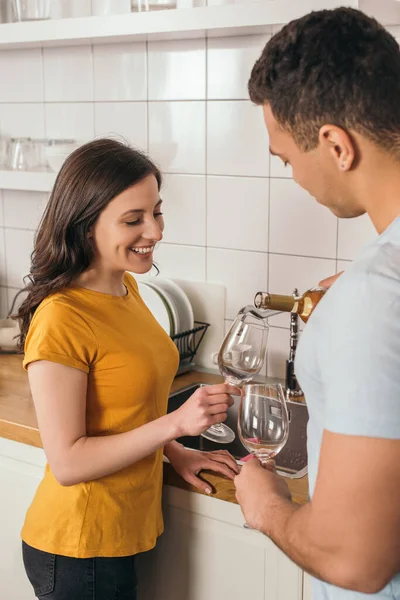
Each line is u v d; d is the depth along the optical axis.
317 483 0.84
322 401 0.90
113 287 1.49
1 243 2.56
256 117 1.98
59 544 1.44
